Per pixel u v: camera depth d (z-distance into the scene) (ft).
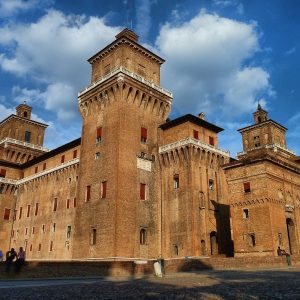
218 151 207.82
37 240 246.27
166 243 189.47
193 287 62.18
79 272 101.91
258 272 105.29
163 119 222.48
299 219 182.09
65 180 236.63
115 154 188.75
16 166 294.05
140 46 220.43
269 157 167.94
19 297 49.65
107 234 177.58
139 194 191.83
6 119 322.75
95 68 231.71
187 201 185.88
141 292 54.75
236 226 170.40
